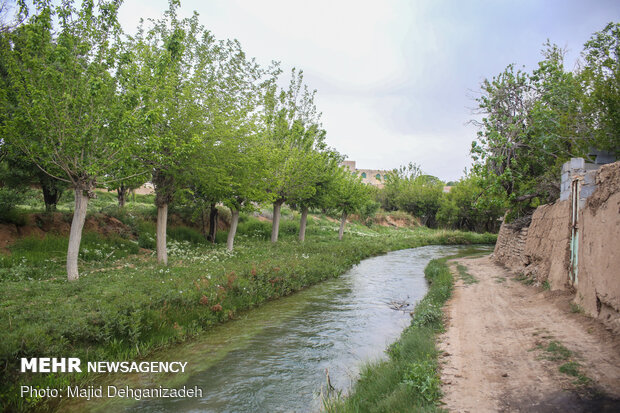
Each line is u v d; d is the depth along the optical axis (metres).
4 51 9.52
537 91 15.20
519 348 6.32
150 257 15.95
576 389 4.54
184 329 8.52
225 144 15.34
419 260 24.62
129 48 13.25
